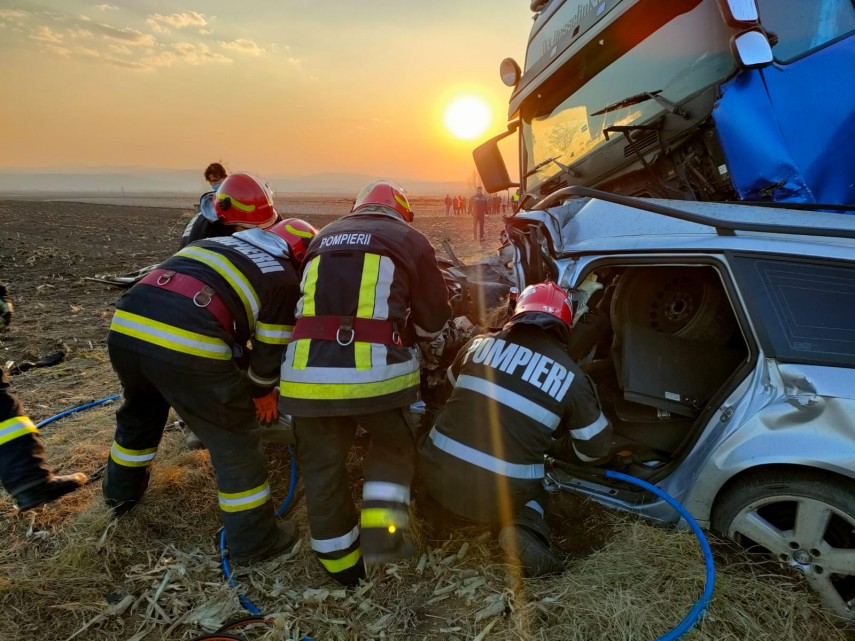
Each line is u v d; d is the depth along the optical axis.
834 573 2.12
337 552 2.40
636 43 4.09
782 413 2.20
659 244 2.66
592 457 2.62
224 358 2.57
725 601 2.16
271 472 3.49
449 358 3.50
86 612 2.34
